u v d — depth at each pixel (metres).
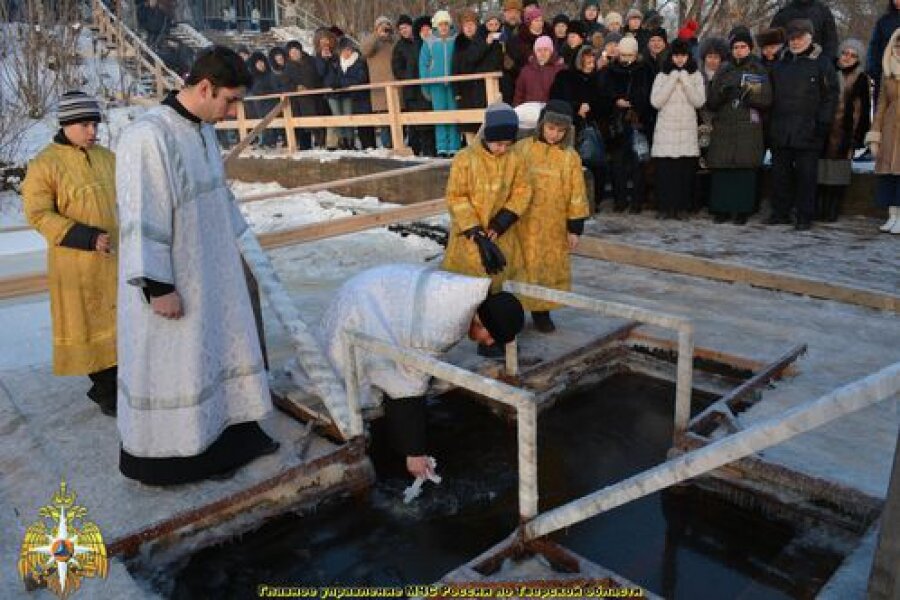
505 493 3.14
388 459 3.37
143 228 2.43
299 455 2.96
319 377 3.15
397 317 2.94
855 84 6.65
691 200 7.67
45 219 3.08
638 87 7.36
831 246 6.23
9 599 2.27
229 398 2.83
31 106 12.12
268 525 2.85
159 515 2.62
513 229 4.12
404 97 9.77
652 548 2.76
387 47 10.03
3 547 2.51
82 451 3.10
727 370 4.05
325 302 5.48
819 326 4.51
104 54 16.44
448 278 2.90
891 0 6.70
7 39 12.42
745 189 6.99
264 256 3.50
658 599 2.13
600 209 8.13
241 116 12.94
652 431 3.63
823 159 6.87
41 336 4.78
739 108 6.79
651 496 3.05
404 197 9.31
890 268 5.49
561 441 3.57
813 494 2.67
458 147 9.16
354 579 2.64
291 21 23.97
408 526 2.92
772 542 2.76
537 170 4.13
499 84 8.25
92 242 3.07
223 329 2.78
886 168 6.37
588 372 4.08
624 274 5.94
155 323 2.58
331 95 11.02
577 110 7.28
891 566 1.75
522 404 2.25
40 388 3.77
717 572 2.63
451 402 3.90
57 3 12.48
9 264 5.91
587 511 2.20
